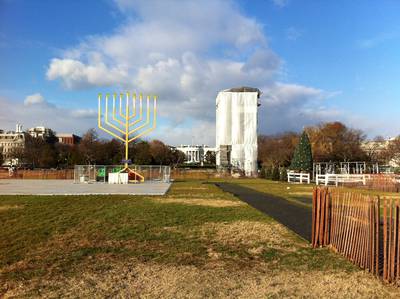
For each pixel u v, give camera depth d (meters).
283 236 11.14
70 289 6.64
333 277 7.28
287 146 76.88
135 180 38.72
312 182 42.44
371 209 7.54
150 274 7.51
